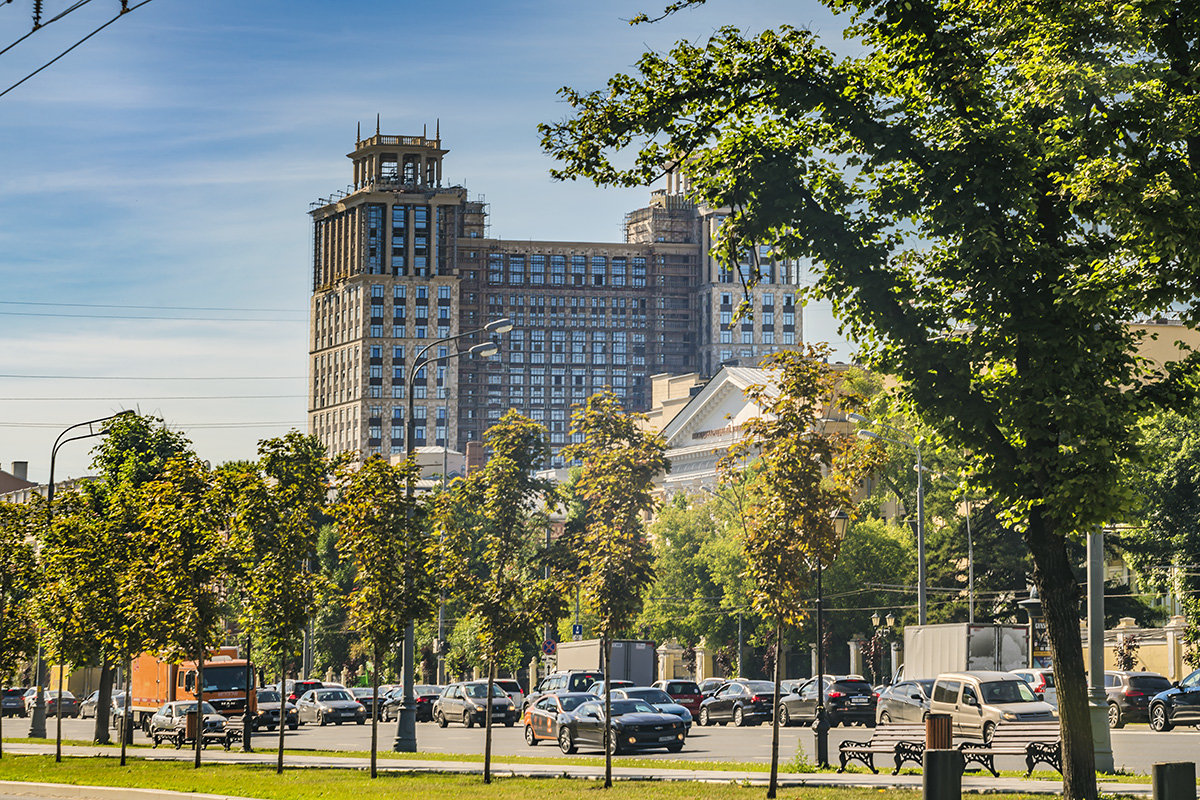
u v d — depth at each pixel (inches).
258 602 1715.1
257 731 3080.7
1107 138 978.7
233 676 3051.2
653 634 4087.1
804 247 1042.1
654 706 2064.5
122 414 2773.1
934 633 2637.8
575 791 1307.8
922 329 1013.8
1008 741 1419.8
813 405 1273.4
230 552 1791.3
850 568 3656.5
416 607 1595.7
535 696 3053.6
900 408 1083.3
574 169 1090.1
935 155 973.8
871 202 1024.2
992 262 960.9
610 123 1067.9
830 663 3922.2
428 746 2325.3
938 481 3700.8
